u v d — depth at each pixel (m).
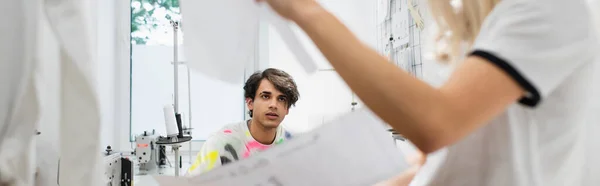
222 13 0.58
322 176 0.54
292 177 0.52
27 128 0.56
